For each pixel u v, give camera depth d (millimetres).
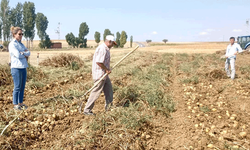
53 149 3596
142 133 4121
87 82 7148
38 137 3994
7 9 55656
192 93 6574
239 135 3906
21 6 58688
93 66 4633
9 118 4418
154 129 4348
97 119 4387
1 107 5121
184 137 4062
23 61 4863
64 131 4180
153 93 6016
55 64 9797
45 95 6098
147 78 8148
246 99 5910
